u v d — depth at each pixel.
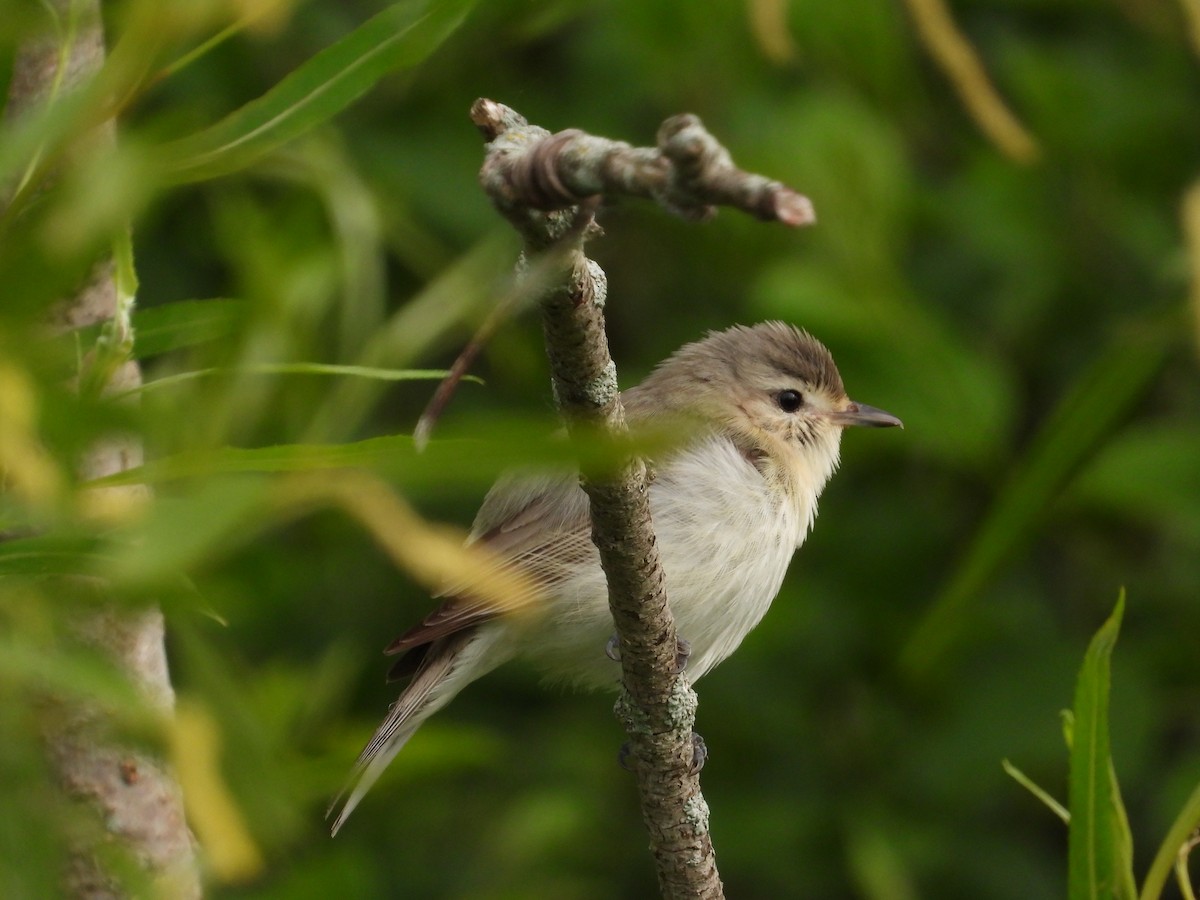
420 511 10.91
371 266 8.21
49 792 2.80
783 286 10.49
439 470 2.29
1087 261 11.87
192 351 4.84
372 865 10.52
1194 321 4.42
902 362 10.66
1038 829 11.37
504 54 11.30
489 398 11.81
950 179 12.12
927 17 4.57
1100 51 12.28
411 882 10.93
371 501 2.44
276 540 9.95
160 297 10.44
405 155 10.96
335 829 7.76
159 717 2.79
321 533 10.41
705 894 6.98
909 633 11.25
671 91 11.58
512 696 12.20
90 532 2.88
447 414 11.53
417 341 8.05
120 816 5.19
